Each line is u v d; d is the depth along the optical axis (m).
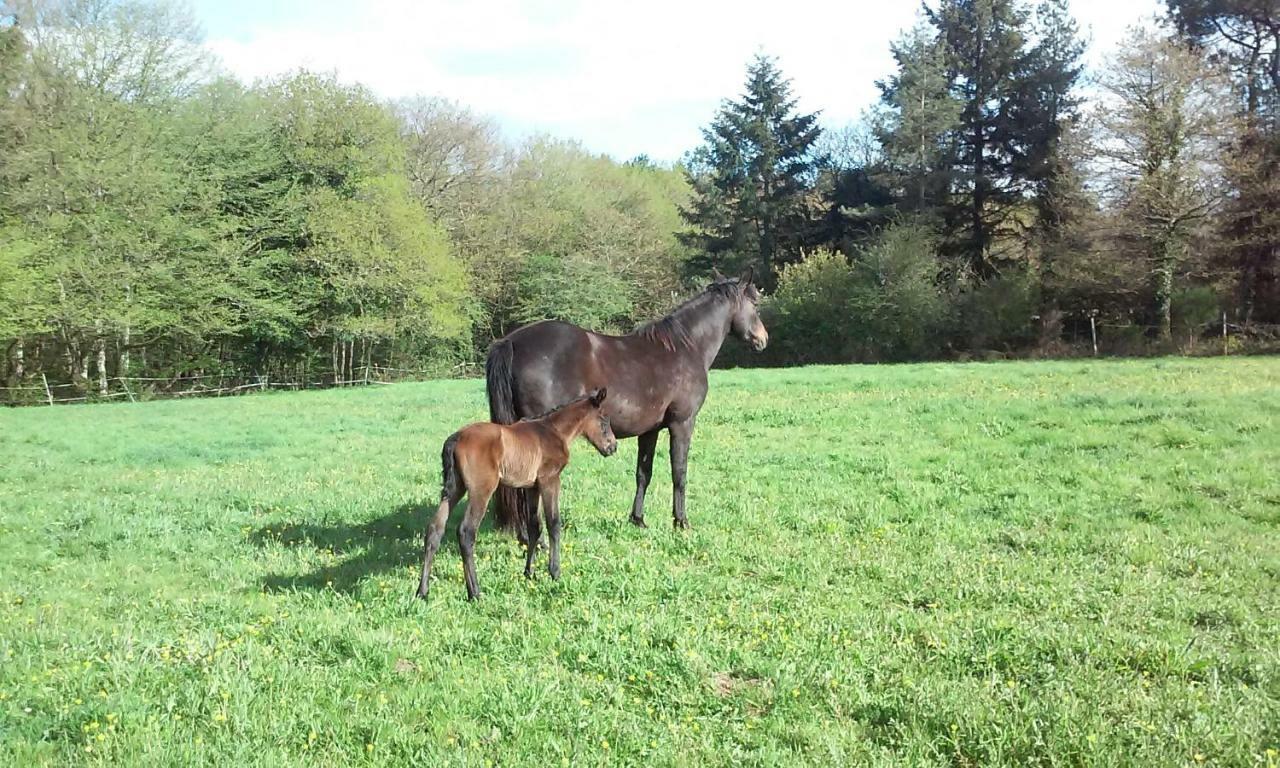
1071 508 8.83
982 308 39.53
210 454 15.16
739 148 50.94
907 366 30.77
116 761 4.02
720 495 10.06
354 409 23.47
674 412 8.68
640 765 4.07
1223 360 25.95
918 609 6.21
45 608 6.49
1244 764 3.87
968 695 4.57
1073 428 13.19
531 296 49.16
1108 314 39.06
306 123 39.19
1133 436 12.30
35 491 11.84
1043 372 23.12
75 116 32.88
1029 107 42.59
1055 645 5.23
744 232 51.28
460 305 44.94
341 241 38.53
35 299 31.66
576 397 7.96
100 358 35.31
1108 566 7.00
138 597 6.91
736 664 5.14
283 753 4.07
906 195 45.34
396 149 41.66
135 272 33.88
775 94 50.91
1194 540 7.62
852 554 7.48
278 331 38.66
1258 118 34.28
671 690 4.80
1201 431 12.11
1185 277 36.47
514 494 7.22
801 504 9.43
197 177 36.41
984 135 44.69
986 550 7.59
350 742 4.22
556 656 5.32
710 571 7.14
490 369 8.05
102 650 5.44
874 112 45.94
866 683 4.88
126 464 14.45
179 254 36.06
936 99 43.88
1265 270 34.91
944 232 45.12
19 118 32.03
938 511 8.98
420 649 5.45
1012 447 12.12
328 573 7.32
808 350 43.94
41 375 35.66
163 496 11.12
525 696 4.67
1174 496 9.09
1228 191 33.25
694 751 4.14
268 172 38.69
